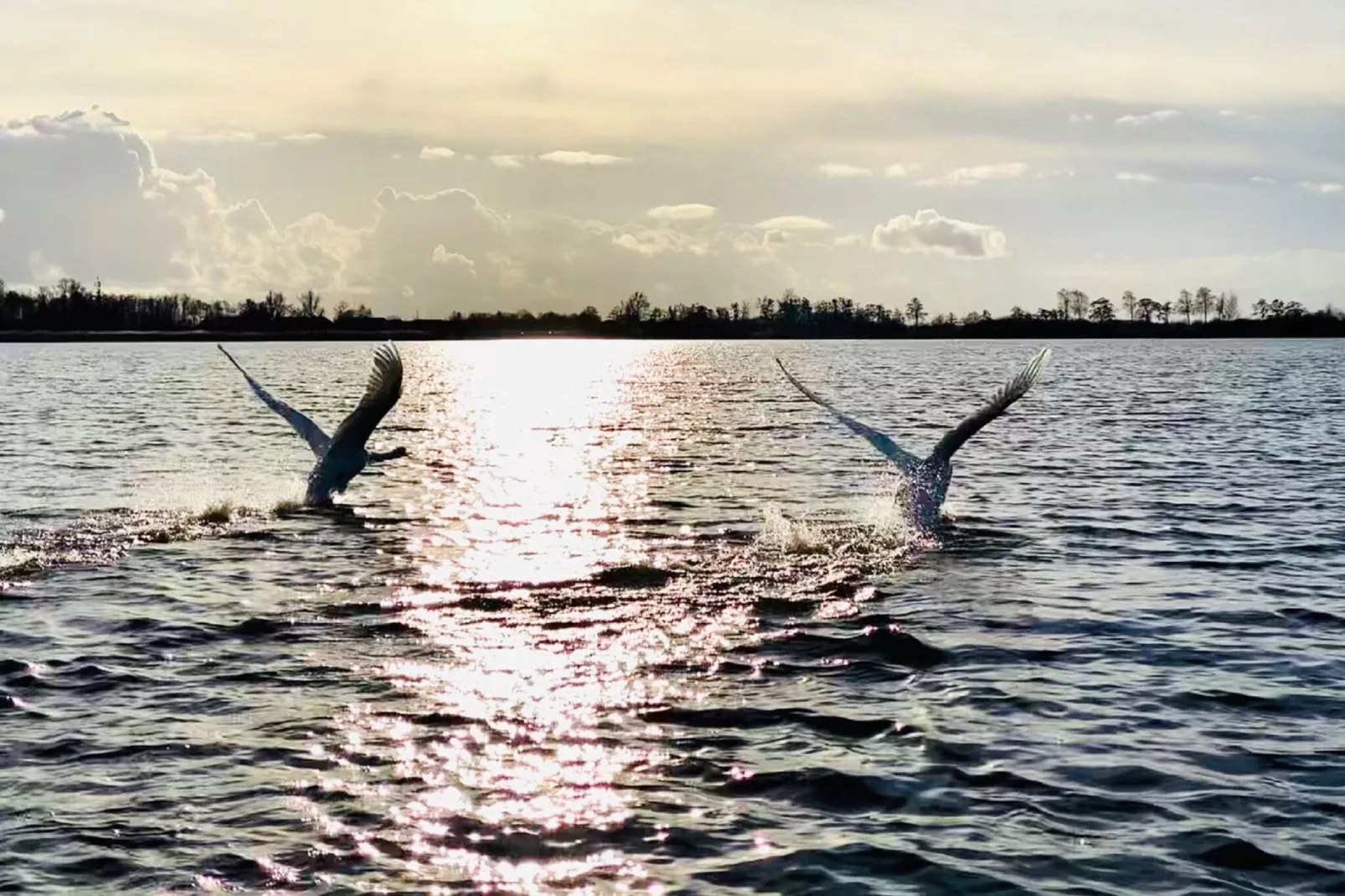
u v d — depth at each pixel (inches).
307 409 3006.9
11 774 554.9
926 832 505.4
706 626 803.4
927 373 5246.1
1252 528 1162.0
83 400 3184.1
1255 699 653.3
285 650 746.8
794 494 1422.2
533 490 1489.9
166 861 478.9
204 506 1274.6
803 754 583.8
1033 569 979.3
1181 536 1122.0
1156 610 837.8
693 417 2795.3
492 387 4566.9
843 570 973.8
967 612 835.4
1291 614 826.8
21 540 1080.8
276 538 1116.5
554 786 548.7
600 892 461.4
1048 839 497.4
